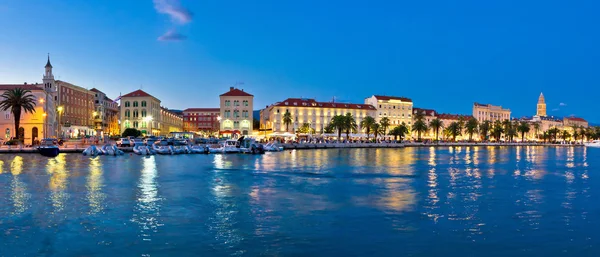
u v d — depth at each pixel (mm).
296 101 196750
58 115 131250
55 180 42125
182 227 23906
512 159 86375
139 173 49438
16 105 96250
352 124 162375
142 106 172125
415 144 160000
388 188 38906
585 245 21047
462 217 26734
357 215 27109
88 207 28984
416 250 20125
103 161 66875
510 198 33875
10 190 35750
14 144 92500
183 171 52469
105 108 190625
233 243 21031
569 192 37375
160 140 109312
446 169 59062
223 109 168750
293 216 26734
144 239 21594
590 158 92625
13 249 20031
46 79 134500
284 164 65375
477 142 193375
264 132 165375
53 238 21719
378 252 19812
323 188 38562
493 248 20500
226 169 55875
